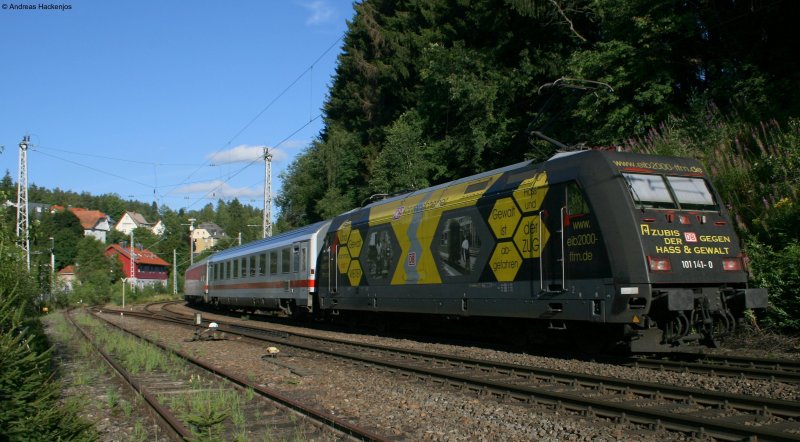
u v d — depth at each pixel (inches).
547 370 366.3
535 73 1071.6
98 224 4968.0
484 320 554.3
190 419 243.1
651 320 401.4
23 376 197.6
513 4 1013.2
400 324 706.8
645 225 393.1
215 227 5132.9
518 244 469.1
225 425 285.0
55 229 3299.7
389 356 505.0
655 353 458.3
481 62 1115.9
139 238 4495.6
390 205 668.7
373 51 1638.8
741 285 420.5
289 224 2004.2
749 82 721.0
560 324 446.9
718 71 804.6
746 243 527.5
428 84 1194.0
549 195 443.5
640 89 800.3
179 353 539.5
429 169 1225.4
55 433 203.3
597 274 399.5
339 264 760.3
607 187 404.5
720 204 429.7
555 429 261.3
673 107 775.1
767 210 538.6
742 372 344.5
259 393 353.7
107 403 343.9
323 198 1624.0
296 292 876.6
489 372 404.2
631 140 743.1
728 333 422.9
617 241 390.6
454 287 541.0
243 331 772.0
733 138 661.9
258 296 1034.7
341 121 1824.6
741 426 231.9
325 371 444.5
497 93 1096.8
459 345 568.1
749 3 769.6
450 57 1143.6
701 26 781.9
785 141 585.3
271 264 984.3
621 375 374.0
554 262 434.9
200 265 1517.0
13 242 435.2
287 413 305.3
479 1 1129.4
